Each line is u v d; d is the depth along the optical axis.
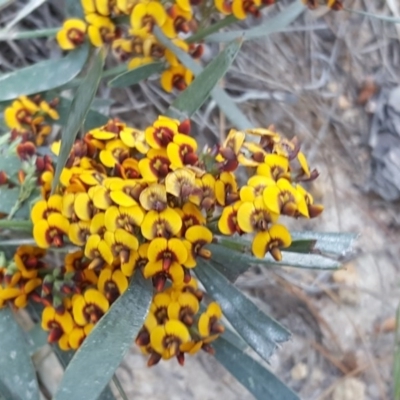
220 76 0.14
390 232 0.24
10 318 0.14
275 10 0.24
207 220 0.12
